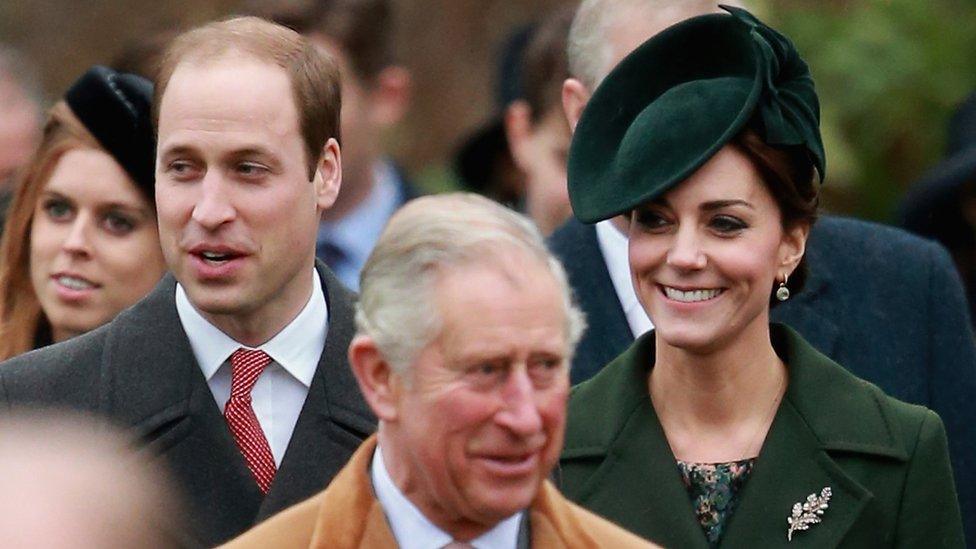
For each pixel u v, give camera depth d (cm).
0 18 3928
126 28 3912
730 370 1530
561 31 2334
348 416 1514
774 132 1477
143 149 1819
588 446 1560
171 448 1500
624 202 1489
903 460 1524
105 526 754
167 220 1495
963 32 3547
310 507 1234
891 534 1520
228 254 1482
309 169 1519
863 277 1755
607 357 1758
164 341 1529
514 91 2802
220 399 1527
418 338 1162
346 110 2406
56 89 3884
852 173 3481
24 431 821
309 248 1527
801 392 1540
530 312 1161
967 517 1705
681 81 1550
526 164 2373
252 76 1495
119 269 1830
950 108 3525
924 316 1747
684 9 1756
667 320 1505
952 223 2583
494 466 1167
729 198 1480
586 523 1258
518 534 1229
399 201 2578
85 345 1545
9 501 748
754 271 1492
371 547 1198
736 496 1523
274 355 1524
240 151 1479
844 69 3516
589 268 1791
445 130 3856
